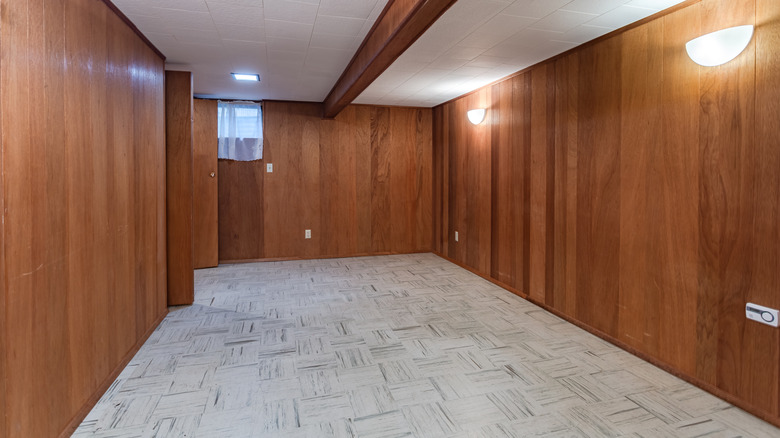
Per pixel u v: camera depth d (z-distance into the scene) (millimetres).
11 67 1447
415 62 3602
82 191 1979
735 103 2059
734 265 2086
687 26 2291
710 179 2195
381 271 5020
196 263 5172
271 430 1894
